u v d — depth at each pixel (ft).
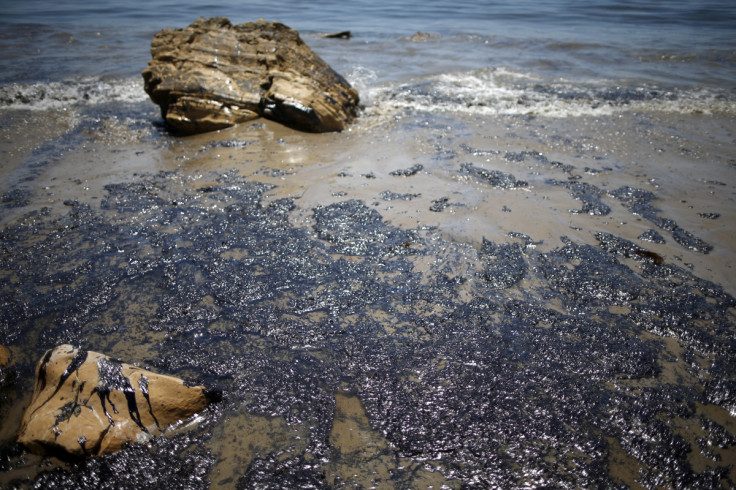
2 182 16.62
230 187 16.38
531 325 10.05
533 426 7.86
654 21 57.82
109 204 15.17
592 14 65.57
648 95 27.30
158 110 26.25
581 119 23.73
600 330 9.93
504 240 13.05
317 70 24.38
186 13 64.90
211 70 23.48
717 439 7.69
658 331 9.93
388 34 51.65
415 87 29.96
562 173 17.33
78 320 10.24
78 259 12.30
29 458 7.25
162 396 7.77
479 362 9.09
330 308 10.55
